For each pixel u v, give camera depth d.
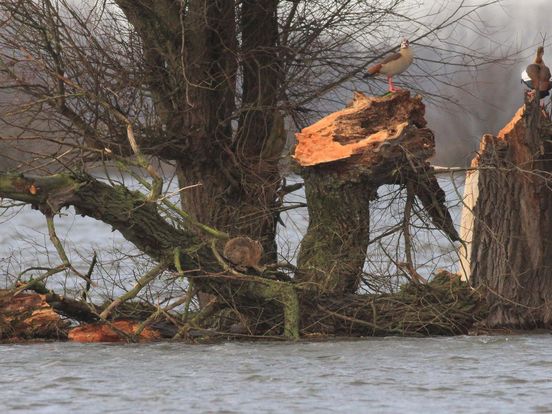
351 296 50.44
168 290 58.81
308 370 38.81
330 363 40.53
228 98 60.19
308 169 51.25
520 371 38.50
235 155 60.56
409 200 50.91
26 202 47.31
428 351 43.78
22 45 53.81
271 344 46.50
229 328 50.97
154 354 43.22
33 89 54.03
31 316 48.34
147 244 48.16
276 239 69.38
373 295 50.75
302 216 61.59
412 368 39.22
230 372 38.41
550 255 53.38
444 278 52.09
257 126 61.12
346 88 64.75
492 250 53.19
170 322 51.94
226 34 59.53
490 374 37.81
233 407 32.00
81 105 54.91
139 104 56.88
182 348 45.25
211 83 58.56
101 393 34.34
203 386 35.53
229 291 48.66
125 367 39.66
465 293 50.97
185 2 56.34
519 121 53.19
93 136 54.88
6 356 42.56
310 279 50.88
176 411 31.44
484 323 52.75
